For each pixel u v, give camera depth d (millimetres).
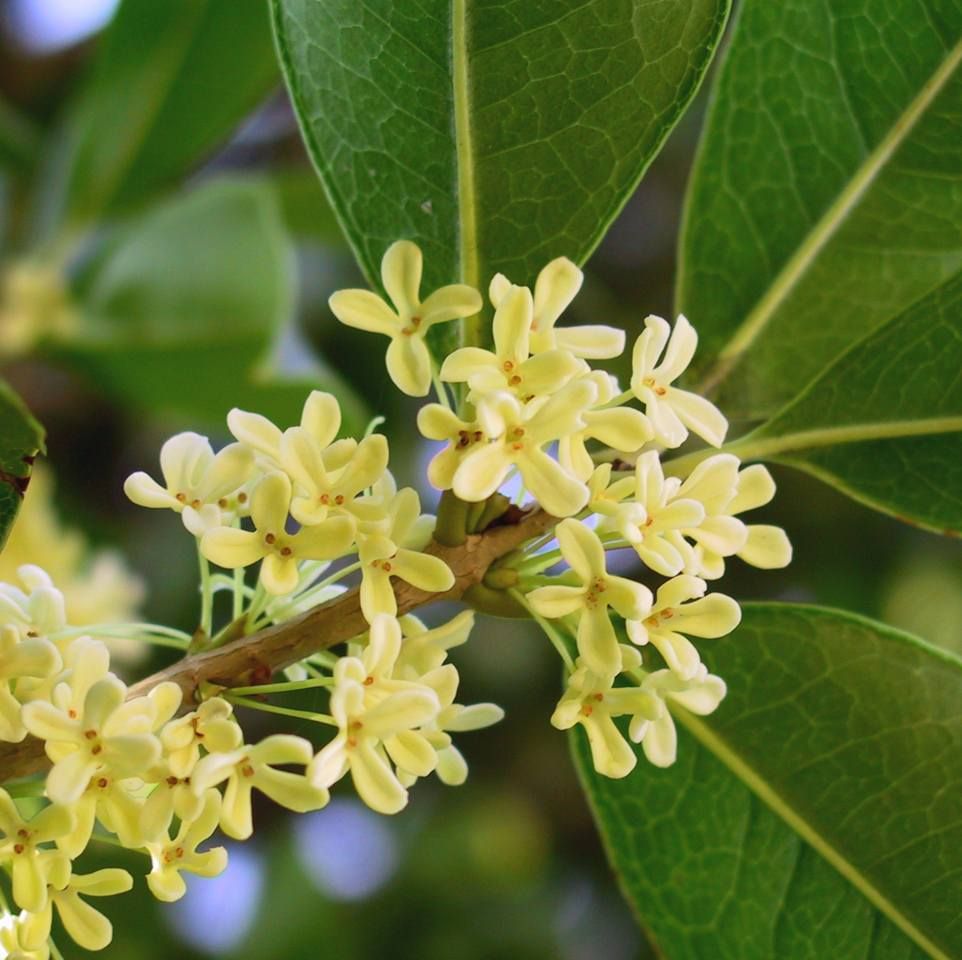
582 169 278
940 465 283
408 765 256
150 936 478
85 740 253
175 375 425
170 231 423
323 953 513
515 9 276
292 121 560
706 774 292
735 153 293
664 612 261
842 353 282
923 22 289
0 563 342
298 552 258
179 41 443
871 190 292
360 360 508
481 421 253
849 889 290
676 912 293
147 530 498
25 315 429
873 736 288
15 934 258
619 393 262
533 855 559
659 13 276
